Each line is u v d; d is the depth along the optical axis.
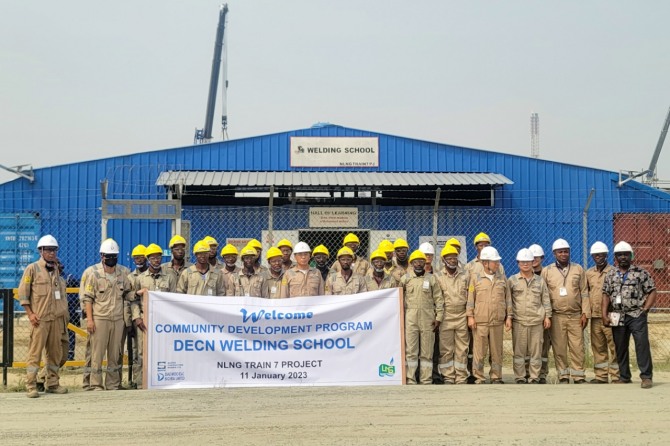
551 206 22.64
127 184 21.75
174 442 6.67
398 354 10.22
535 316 10.47
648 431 7.04
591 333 10.89
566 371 10.71
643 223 22.47
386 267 12.36
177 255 10.76
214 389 9.72
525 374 10.63
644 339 9.86
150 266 10.46
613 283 10.28
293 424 7.38
